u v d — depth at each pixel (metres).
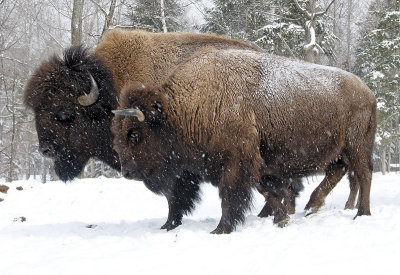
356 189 13.40
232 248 8.03
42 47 50.53
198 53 11.23
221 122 10.23
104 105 12.07
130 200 18.62
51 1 35.47
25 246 9.45
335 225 9.72
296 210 14.17
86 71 11.73
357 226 9.29
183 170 11.30
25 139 54.19
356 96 11.59
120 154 10.44
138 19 32.84
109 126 12.21
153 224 12.23
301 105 10.92
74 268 7.20
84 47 12.20
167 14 35.31
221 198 10.28
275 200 10.83
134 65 12.73
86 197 18.92
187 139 10.52
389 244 7.54
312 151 11.21
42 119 11.47
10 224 13.19
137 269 7.03
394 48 34.06
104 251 8.55
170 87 10.62
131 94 10.42
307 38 27.61
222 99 10.33
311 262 6.80
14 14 45.41
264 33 33.44
